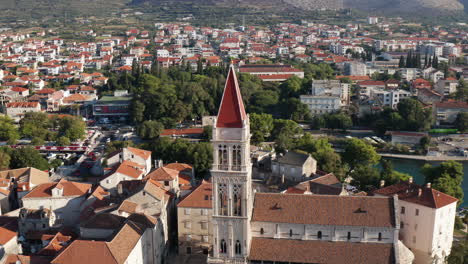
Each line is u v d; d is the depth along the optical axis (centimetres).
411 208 13550
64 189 16588
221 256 11312
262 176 19750
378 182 18538
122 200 14712
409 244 13725
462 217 16988
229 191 10825
